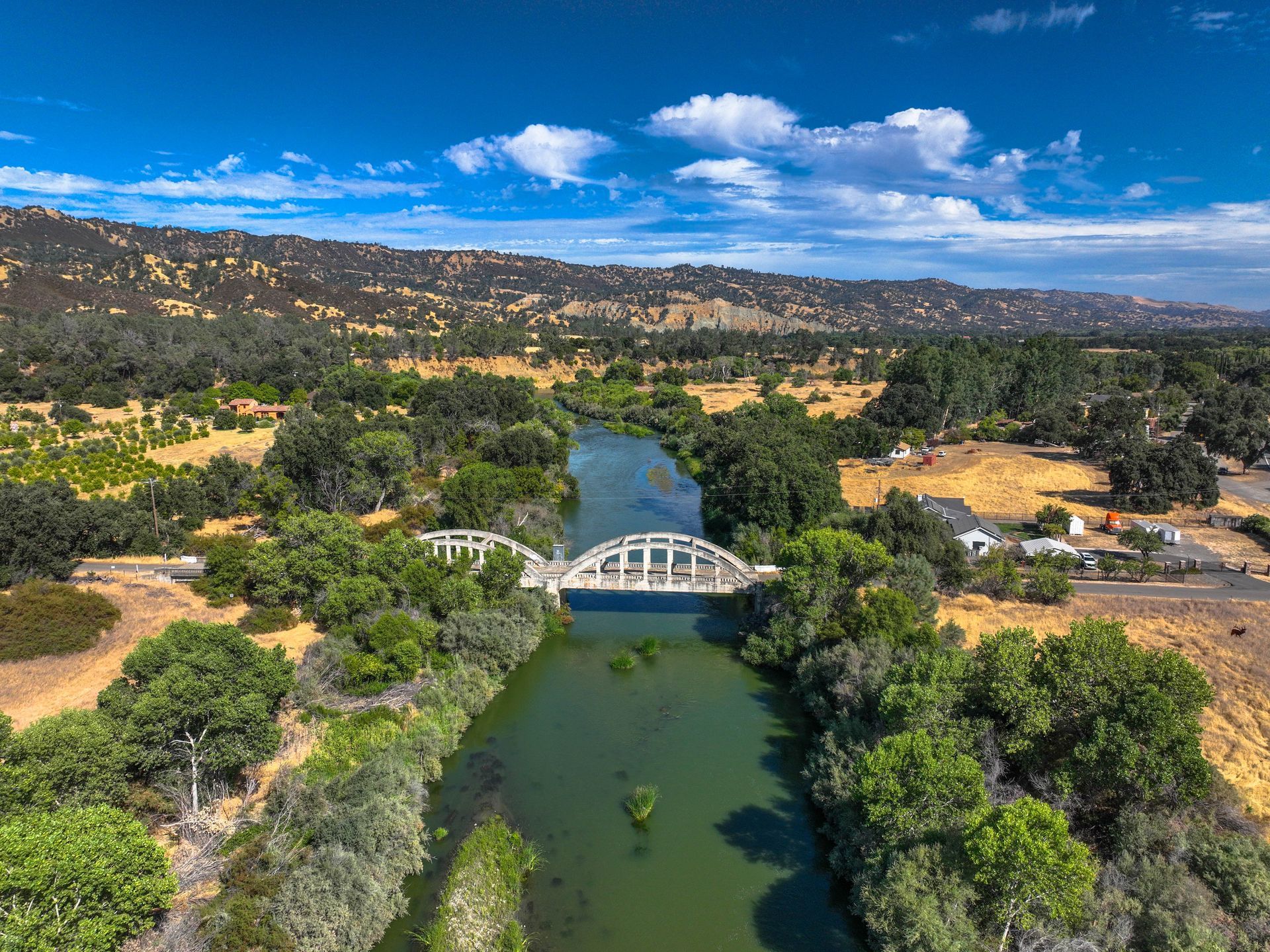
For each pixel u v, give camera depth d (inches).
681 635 2942.9
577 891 1600.6
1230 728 1964.8
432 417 5639.8
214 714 1567.4
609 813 1860.2
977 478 5108.3
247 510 3740.2
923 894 1352.1
